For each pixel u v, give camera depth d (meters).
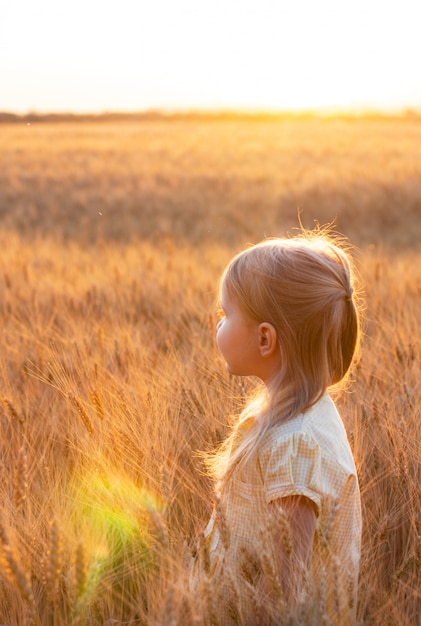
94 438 2.36
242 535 1.75
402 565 2.02
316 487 1.59
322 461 1.63
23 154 32.34
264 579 1.62
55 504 2.16
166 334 4.50
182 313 5.09
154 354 3.88
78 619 1.64
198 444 2.60
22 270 6.46
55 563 1.58
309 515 1.60
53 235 14.84
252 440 1.69
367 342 4.12
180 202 18.83
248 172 23.91
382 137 42.69
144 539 2.01
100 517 2.15
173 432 2.55
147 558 2.02
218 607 1.62
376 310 4.98
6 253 8.02
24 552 1.87
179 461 2.49
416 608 2.01
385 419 2.59
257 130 52.78
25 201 19.59
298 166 25.47
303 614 1.50
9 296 5.20
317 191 18.83
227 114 91.81
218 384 3.04
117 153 32.88
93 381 2.91
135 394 2.77
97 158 30.27
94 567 1.83
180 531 2.17
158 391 2.89
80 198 19.31
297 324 1.64
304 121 79.88
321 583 1.50
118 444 2.31
